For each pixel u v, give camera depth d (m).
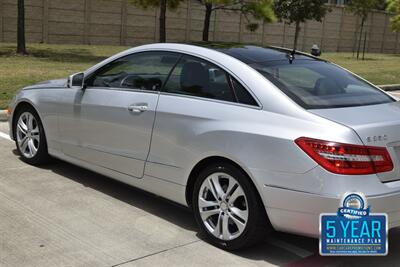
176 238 4.43
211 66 4.55
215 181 4.25
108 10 30.84
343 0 52.50
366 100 4.50
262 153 3.91
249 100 4.19
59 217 4.73
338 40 47.47
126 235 4.43
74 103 5.49
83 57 21.66
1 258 3.88
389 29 52.44
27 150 6.27
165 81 4.80
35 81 12.55
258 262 4.07
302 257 4.21
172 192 4.62
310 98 4.16
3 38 26.69
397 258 4.34
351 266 4.16
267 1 24.20
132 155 4.92
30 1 27.47
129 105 4.92
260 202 4.00
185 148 4.41
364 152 3.71
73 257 3.96
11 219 4.61
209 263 4.00
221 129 4.15
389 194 3.73
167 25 34.09
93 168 5.41
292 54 5.06
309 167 3.72
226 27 37.75
